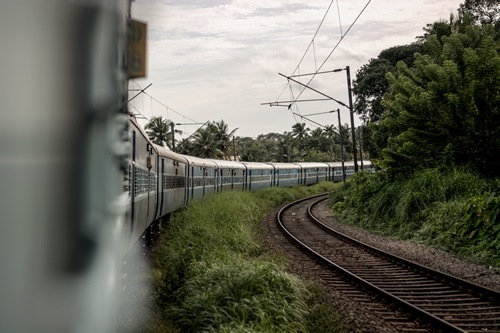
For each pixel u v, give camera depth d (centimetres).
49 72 125
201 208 1638
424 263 1047
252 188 3316
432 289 801
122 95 153
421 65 1842
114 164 144
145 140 962
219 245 1065
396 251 1208
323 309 642
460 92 1442
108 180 138
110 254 140
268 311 587
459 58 1653
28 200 121
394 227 1530
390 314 656
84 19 131
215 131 5906
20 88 122
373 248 1189
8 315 117
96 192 133
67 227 125
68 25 129
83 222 128
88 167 130
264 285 679
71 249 125
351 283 855
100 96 135
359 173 2289
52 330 121
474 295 748
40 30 125
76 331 125
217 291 644
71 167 126
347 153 7819
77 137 128
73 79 128
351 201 2066
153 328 557
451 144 1552
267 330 519
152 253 1047
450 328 562
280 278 700
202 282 711
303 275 910
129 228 664
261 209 2362
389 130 1895
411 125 1652
